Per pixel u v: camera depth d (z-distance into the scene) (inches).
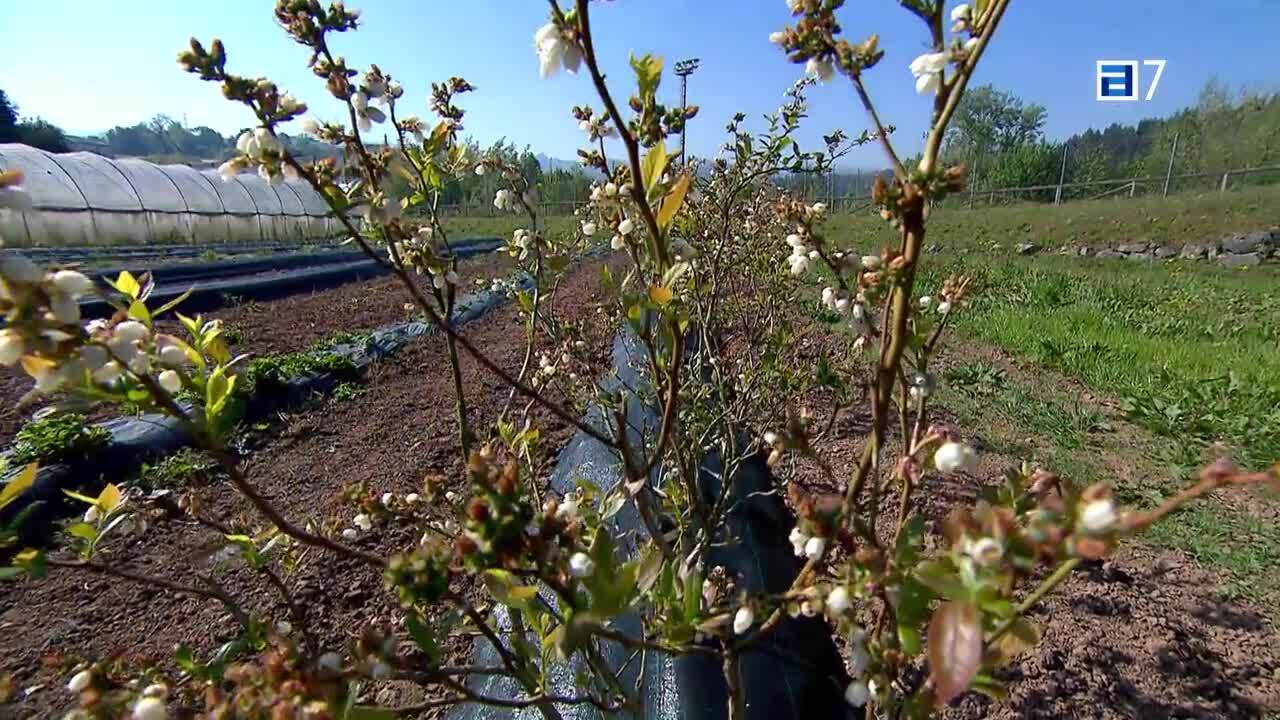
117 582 144.7
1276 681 109.7
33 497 175.8
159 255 806.5
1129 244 850.1
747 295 187.8
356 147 59.2
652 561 46.3
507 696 98.0
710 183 159.0
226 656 59.7
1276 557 144.5
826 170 141.9
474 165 86.4
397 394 284.0
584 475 151.0
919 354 62.1
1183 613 126.4
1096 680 108.5
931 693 45.9
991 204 1416.1
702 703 91.7
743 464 155.3
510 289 129.5
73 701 113.4
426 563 40.9
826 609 43.1
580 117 65.8
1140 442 221.1
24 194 35.6
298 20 54.7
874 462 54.7
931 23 41.6
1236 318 434.6
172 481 196.5
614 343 216.7
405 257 62.5
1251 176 1219.2
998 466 191.3
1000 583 33.5
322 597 135.6
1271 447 210.8
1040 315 425.7
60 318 35.7
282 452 224.2
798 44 44.3
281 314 474.6
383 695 109.2
